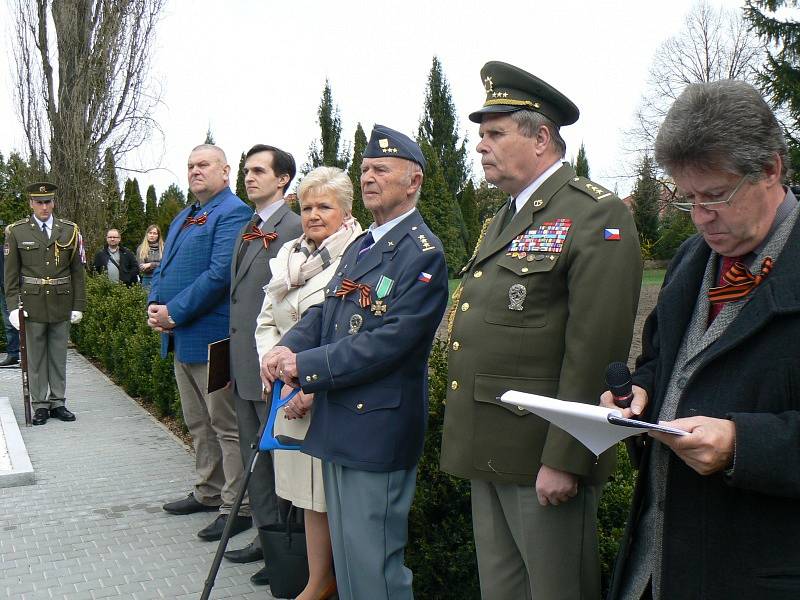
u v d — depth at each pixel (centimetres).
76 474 541
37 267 682
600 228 217
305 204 338
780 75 1689
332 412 263
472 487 245
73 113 1555
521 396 171
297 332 289
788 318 151
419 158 272
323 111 3672
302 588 334
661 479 180
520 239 231
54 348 702
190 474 542
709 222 159
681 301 178
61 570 379
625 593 185
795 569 150
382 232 273
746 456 144
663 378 178
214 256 421
